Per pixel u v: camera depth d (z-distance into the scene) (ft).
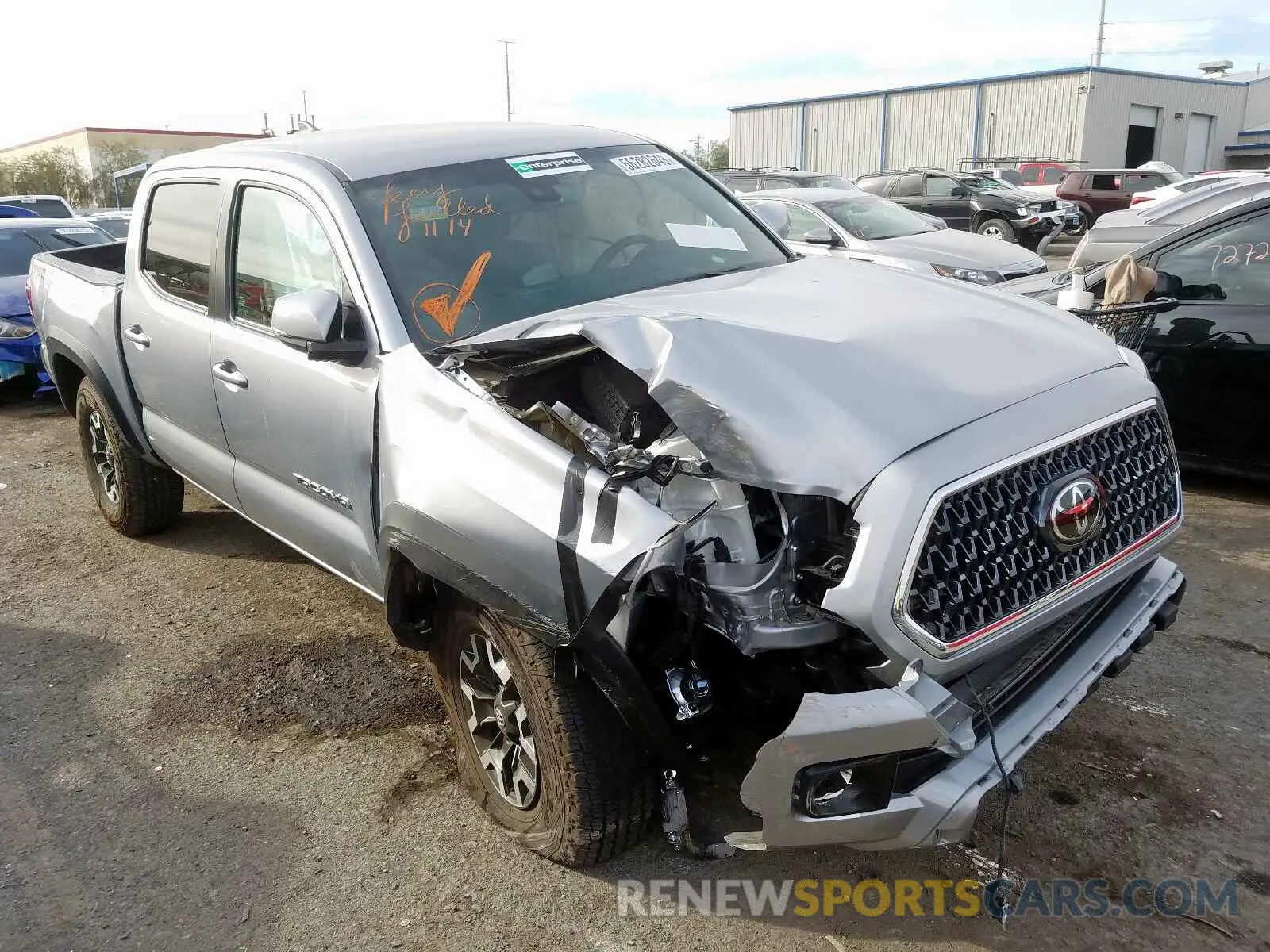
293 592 15.58
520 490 8.02
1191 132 140.56
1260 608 13.62
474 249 10.63
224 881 9.36
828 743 6.86
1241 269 16.83
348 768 10.98
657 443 8.16
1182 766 10.32
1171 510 9.12
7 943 8.73
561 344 8.86
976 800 7.29
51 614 15.23
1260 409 16.76
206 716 12.16
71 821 10.33
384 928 8.68
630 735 8.55
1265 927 8.28
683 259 11.69
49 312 17.30
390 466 9.33
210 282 12.67
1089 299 15.98
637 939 8.42
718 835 9.43
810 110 144.77
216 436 13.05
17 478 22.58
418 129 12.84
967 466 7.19
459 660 9.69
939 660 7.04
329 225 10.59
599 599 7.29
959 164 123.75
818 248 30.83
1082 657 8.53
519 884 9.11
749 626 7.36
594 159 12.64
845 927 8.48
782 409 7.47
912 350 8.35
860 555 6.97
